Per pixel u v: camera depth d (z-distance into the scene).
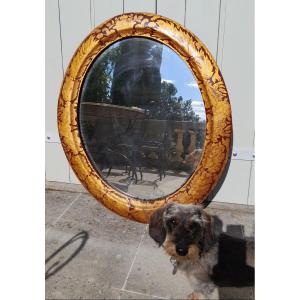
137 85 1.08
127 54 1.07
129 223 1.16
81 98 1.14
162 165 1.10
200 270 1.06
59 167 1.26
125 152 1.13
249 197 1.12
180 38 1.01
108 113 1.13
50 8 1.16
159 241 1.10
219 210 1.11
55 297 1.13
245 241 1.05
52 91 1.21
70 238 1.20
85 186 1.19
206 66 1.00
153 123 1.09
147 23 1.03
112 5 1.11
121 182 1.15
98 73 1.11
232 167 1.11
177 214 1.08
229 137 1.03
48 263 1.19
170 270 1.08
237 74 1.05
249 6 1.01
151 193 1.12
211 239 1.07
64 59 1.18
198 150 1.06
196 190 1.07
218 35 1.04
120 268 1.13
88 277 1.14
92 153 1.17
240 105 1.07
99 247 1.17
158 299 1.08
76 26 1.15
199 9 1.04
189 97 1.04
